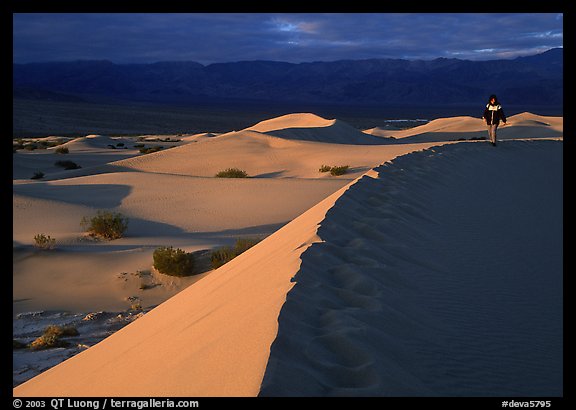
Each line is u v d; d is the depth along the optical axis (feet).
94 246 64.08
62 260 56.59
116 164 170.40
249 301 16.97
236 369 11.73
